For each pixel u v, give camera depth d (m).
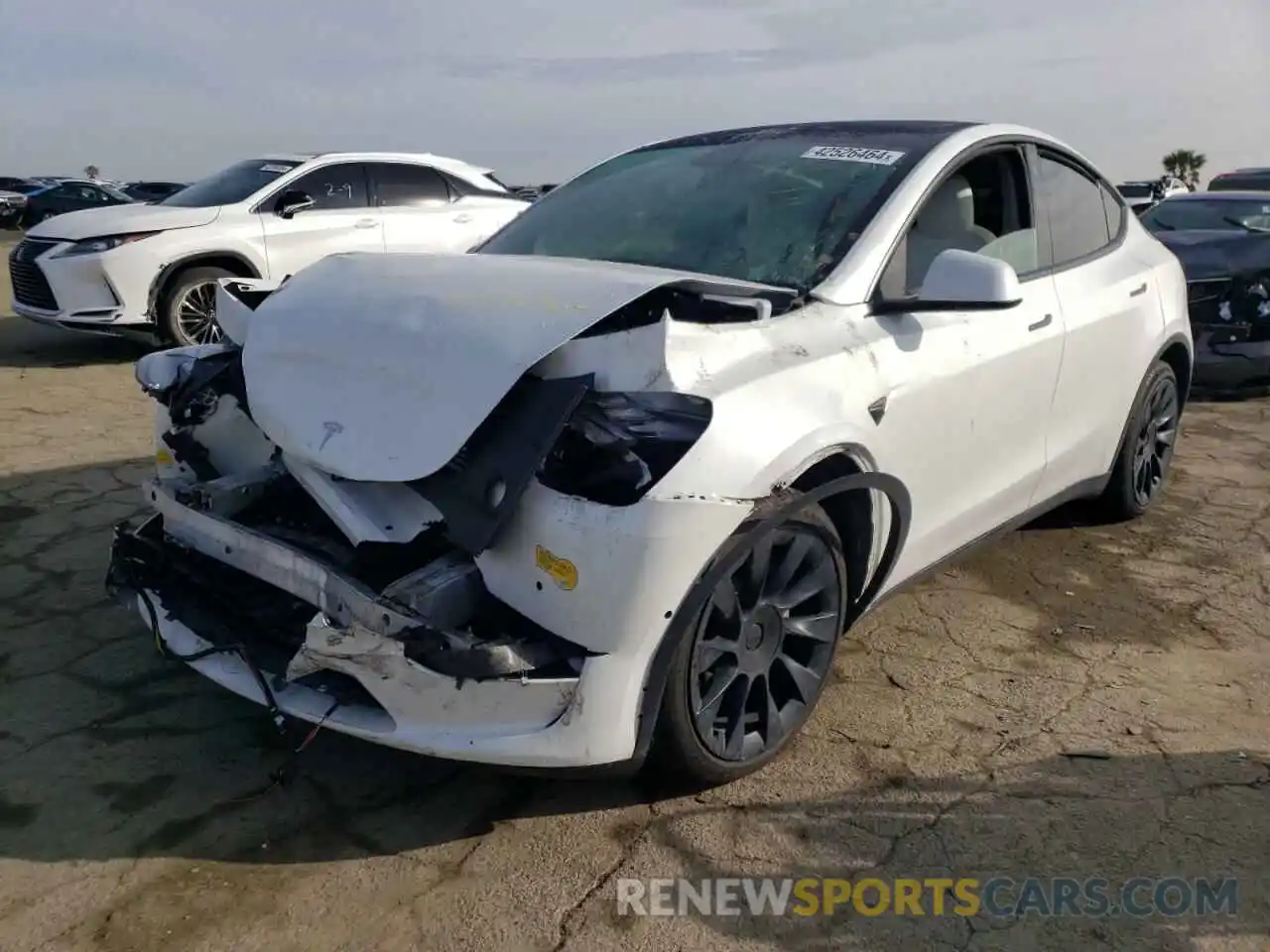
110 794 2.61
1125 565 4.30
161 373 3.10
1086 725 3.05
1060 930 2.26
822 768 2.81
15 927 2.16
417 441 2.29
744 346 2.50
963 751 2.90
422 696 2.24
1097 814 2.64
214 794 2.63
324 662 2.28
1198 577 4.20
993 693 3.23
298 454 2.46
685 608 2.30
